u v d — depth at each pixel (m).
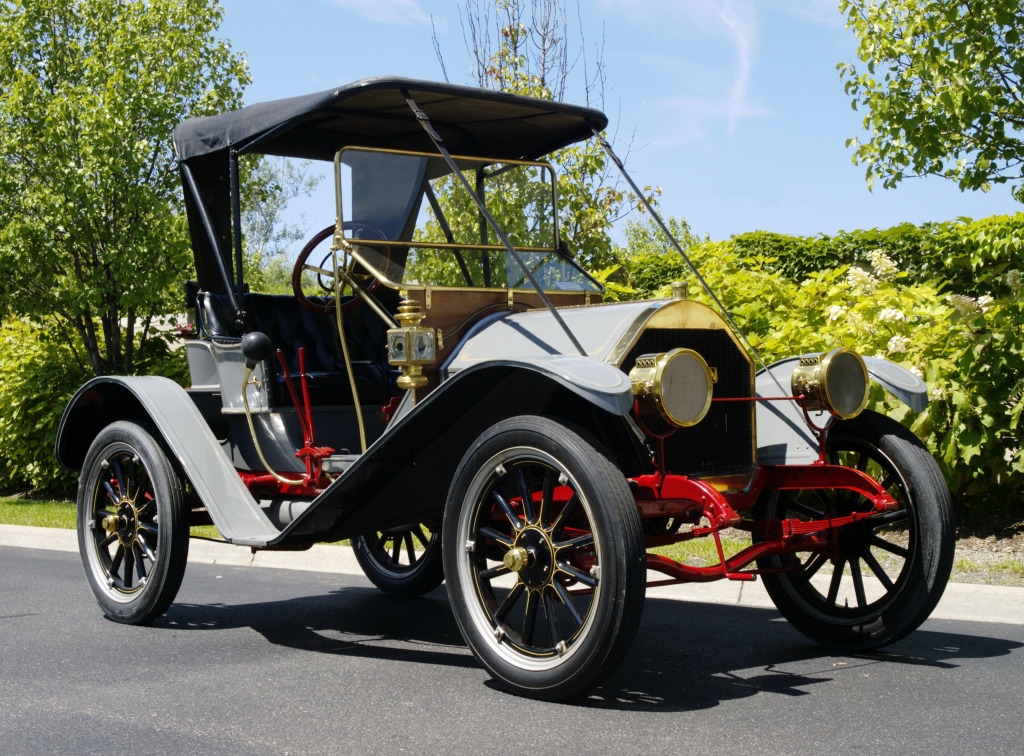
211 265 5.32
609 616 3.04
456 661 3.97
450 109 4.71
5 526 8.43
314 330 5.41
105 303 10.23
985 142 6.96
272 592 5.81
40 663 3.96
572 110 4.69
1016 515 6.43
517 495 3.79
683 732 2.92
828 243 11.53
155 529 4.77
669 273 12.17
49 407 10.32
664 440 3.66
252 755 2.78
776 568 3.95
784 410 4.07
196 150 5.02
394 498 4.11
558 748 2.79
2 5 10.61
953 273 10.20
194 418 4.78
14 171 10.01
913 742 2.81
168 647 4.27
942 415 6.29
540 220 4.92
